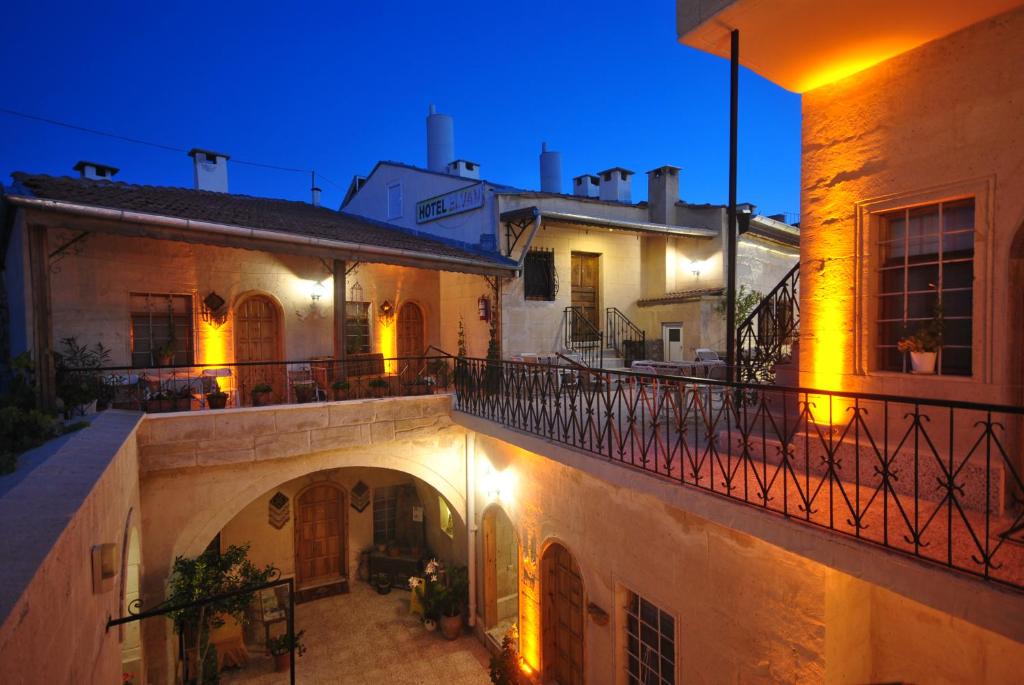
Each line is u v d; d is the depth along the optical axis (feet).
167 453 26.13
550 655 26.48
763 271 45.03
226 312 34.96
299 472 29.53
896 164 15.71
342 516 41.22
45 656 8.53
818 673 14.23
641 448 17.63
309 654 31.99
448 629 33.17
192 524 27.04
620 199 47.65
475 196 39.17
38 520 10.34
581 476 23.13
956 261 14.96
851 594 14.79
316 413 29.37
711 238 42.57
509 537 34.35
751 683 15.90
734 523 14.25
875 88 16.20
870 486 15.48
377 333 41.01
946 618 14.01
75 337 29.76
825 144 17.47
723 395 17.78
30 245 22.30
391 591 39.96
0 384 27.48
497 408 29.01
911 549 11.40
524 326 38.50
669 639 19.29
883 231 16.60
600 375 19.52
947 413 14.62
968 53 14.23
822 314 17.58
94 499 13.17
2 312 29.01
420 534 43.09
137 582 23.56
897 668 14.97
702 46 16.26
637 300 44.86
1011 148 13.51
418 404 32.37
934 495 14.33
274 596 36.73
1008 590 9.65
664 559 18.80
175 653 26.40
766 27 14.83
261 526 38.42
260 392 29.78
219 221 27.35
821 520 13.07
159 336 32.83
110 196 27.58
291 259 37.37
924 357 15.12
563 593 26.09
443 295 43.39
